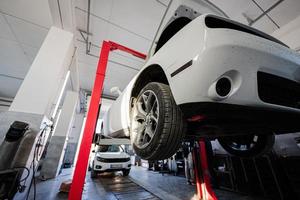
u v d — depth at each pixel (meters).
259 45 0.72
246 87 0.66
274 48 0.77
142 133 1.16
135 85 1.45
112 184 3.47
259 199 2.47
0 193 1.32
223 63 0.65
